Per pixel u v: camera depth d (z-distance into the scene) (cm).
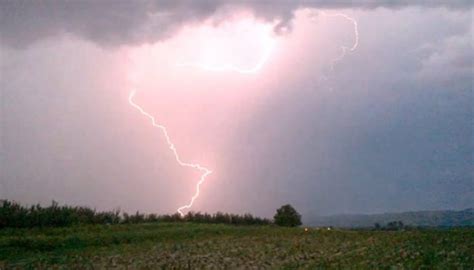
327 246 3634
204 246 3803
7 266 3000
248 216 7038
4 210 5188
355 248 3475
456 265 2573
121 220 6006
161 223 5891
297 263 2850
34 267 2948
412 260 2756
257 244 3850
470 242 3578
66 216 5475
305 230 5256
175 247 3766
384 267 2572
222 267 2791
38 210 5416
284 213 7050
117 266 2908
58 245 3984
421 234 4316
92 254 3459
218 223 6656
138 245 4006
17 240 3972
